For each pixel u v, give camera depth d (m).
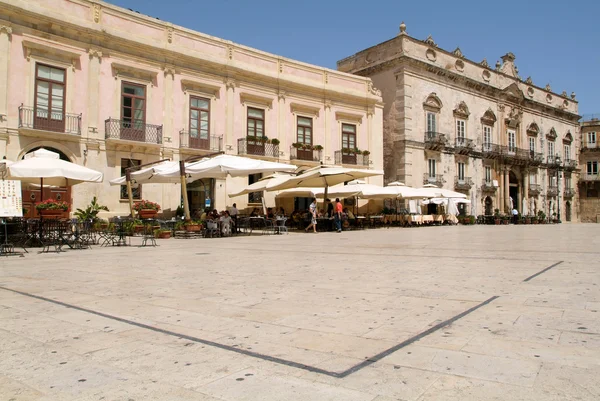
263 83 26.62
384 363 3.02
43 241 12.45
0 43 18.16
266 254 10.35
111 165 20.92
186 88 23.62
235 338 3.64
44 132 18.84
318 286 5.93
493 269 7.26
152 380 2.80
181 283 6.32
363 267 7.80
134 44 21.67
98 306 4.89
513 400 2.43
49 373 2.94
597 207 54.09
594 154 53.97
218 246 12.83
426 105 35.03
